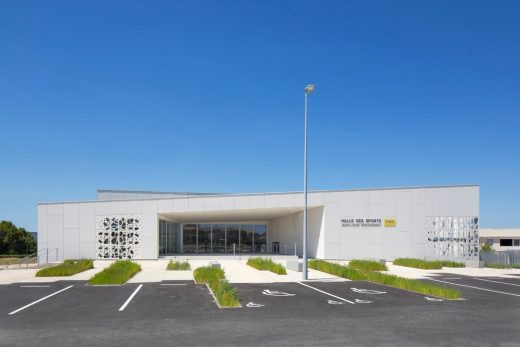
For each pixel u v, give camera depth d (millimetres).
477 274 22656
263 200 32906
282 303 12891
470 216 31500
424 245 31375
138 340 8539
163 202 32969
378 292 15273
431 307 12312
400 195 31750
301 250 35375
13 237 56281
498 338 8711
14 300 13609
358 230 31922
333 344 8234
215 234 43469
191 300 13414
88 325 9906
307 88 19625
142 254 32719
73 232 33062
